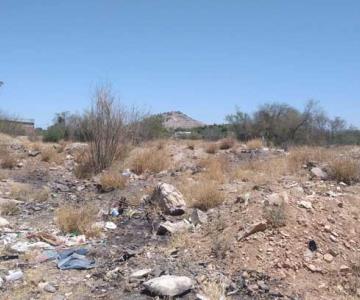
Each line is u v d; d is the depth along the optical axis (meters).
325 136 27.69
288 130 29.48
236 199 7.68
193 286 4.99
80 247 6.35
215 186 8.58
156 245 6.36
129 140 13.91
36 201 9.26
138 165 11.84
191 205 7.91
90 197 9.55
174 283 4.85
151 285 4.86
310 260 5.51
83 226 7.06
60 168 13.39
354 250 5.77
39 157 15.14
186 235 6.52
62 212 7.61
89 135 12.77
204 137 30.16
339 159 10.00
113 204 8.62
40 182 11.38
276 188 8.07
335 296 4.95
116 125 12.52
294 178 9.18
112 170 11.56
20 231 7.14
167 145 17.25
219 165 11.60
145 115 17.22
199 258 5.75
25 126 31.25
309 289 5.06
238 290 4.97
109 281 5.20
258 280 5.16
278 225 6.04
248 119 31.06
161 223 6.99
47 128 27.81
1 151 14.91
